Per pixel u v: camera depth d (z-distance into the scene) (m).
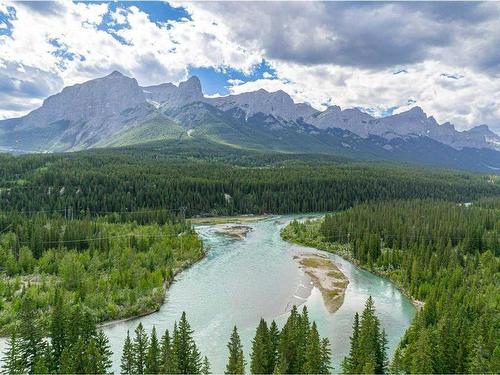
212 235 182.00
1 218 155.75
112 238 143.00
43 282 102.31
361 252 140.38
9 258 117.12
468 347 68.19
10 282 104.75
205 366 67.50
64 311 76.81
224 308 98.56
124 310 92.50
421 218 174.38
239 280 119.56
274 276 124.06
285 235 180.12
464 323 73.75
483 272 114.44
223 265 134.88
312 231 179.50
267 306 100.38
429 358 66.06
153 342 66.88
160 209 197.25
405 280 114.44
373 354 66.19
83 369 63.38
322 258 147.00
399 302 104.94
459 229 151.12
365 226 165.12
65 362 63.12
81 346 64.88
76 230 138.75
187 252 140.12
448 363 68.56
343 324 91.38
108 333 84.75
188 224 180.00
